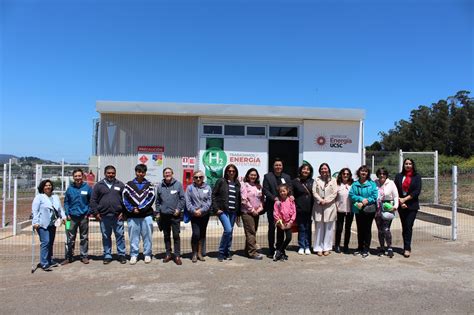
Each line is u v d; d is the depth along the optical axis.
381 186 8.55
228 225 7.95
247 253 8.41
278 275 6.99
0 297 5.85
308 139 13.06
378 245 9.65
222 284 6.47
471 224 12.55
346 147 13.20
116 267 7.50
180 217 7.89
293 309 5.40
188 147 12.70
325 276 6.93
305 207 8.49
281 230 7.98
